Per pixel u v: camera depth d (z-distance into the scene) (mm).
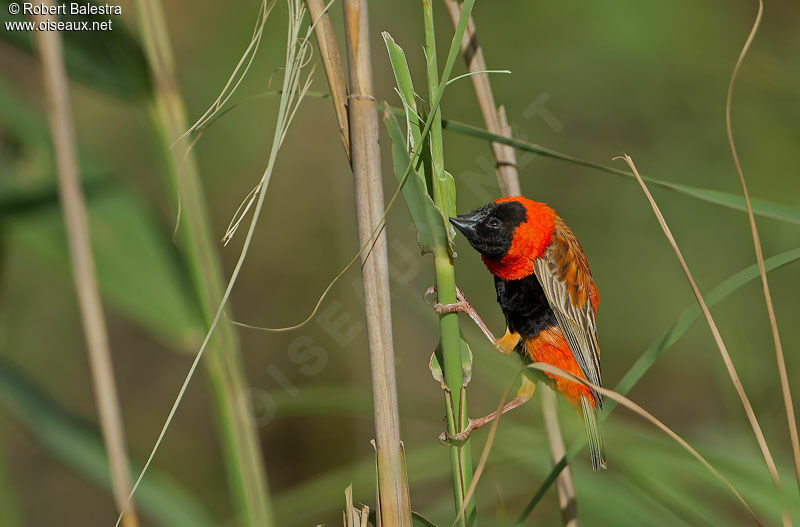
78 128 15391
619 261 15516
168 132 5316
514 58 15328
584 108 15445
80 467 5969
